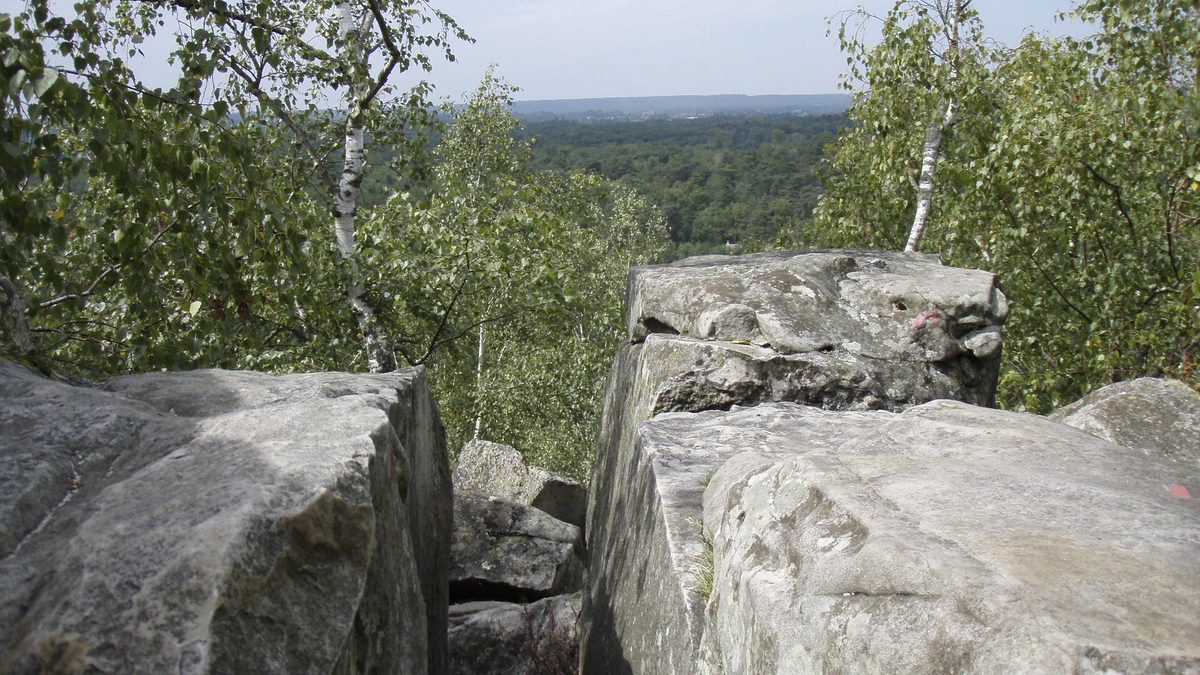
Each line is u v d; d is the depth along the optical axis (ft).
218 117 13.12
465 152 63.62
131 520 5.78
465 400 57.11
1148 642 3.94
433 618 13.56
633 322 19.26
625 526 13.94
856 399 15.15
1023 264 30.91
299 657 5.51
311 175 30.01
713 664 7.57
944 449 7.65
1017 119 28.68
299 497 6.18
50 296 14.33
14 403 7.50
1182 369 25.11
